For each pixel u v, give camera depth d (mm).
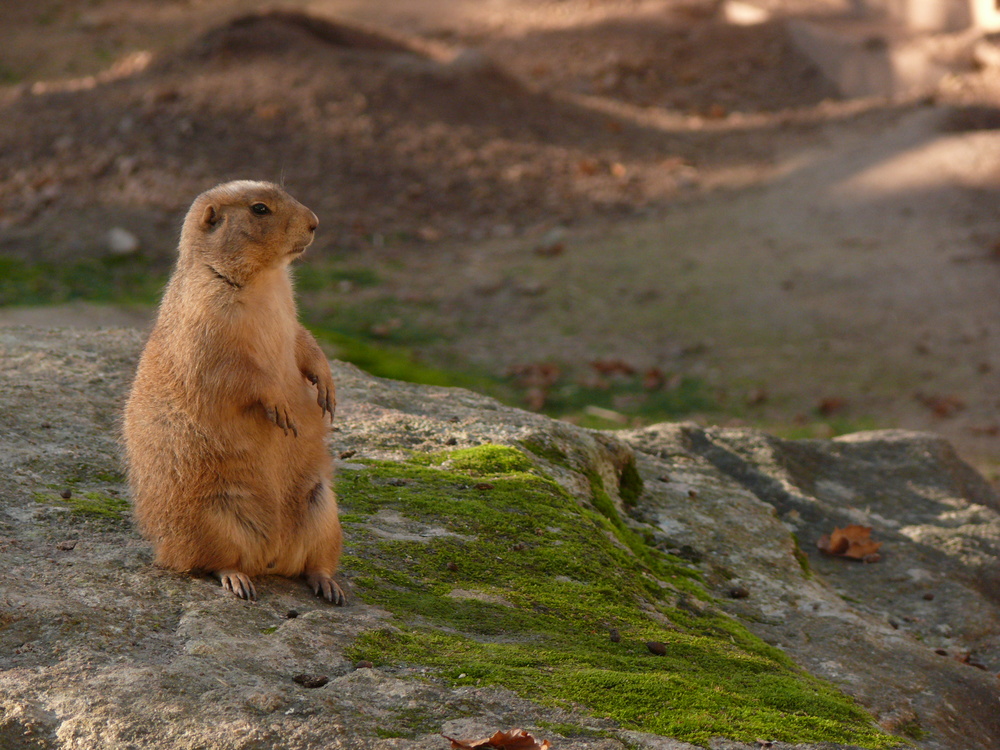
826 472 11984
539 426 9594
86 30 44250
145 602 5742
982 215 26328
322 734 4566
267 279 6285
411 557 7004
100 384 9281
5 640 5152
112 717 4594
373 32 36688
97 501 7145
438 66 34531
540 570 7137
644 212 29031
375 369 19078
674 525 9422
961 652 8836
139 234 25688
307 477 6570
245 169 28375
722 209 28953
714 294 24031
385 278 25078
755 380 20188
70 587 5777
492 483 8203
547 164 31312
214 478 6129
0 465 7430
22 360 9594
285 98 31312
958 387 19734
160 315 6457
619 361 20859
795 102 37656
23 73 39188
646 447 11336
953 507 11422
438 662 5520
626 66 39875
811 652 7727
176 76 32531
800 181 30062
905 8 40031
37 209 27078
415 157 30297
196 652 5219
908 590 9727
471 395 10773
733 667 6289
